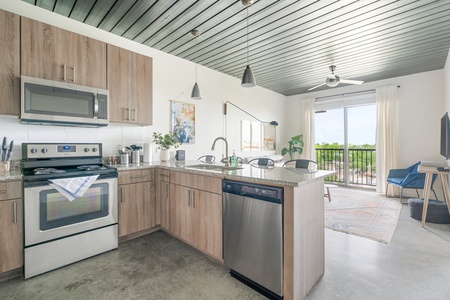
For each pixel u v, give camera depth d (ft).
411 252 7.34
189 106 12.68
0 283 5.76
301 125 20.22
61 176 6.55
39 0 7.41
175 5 7.64
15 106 6.49
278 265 4.97
